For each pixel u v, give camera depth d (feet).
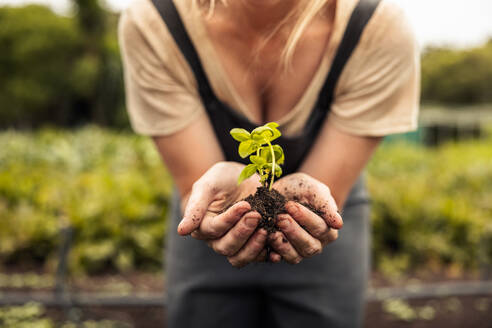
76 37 106.01
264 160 3.94
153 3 4.51
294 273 5.65
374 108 4.60
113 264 16.06
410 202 18.51
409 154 41.11
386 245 18.37
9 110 115.96
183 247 5.85
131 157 28.73
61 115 117.70
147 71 4.68
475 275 17.04
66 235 12.23
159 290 14.25
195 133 4.83
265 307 6.22
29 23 110.93
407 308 13.82
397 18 4.34
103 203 16.20
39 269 15.40
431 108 123.03
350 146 4.75
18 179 19.11
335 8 4.35
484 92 129.18
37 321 11.47
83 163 27.86
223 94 4.74
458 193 23.59
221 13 4.35
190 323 5.91
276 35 4.41
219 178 4.09
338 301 5.76
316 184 4.07
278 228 3.73
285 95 4.83
